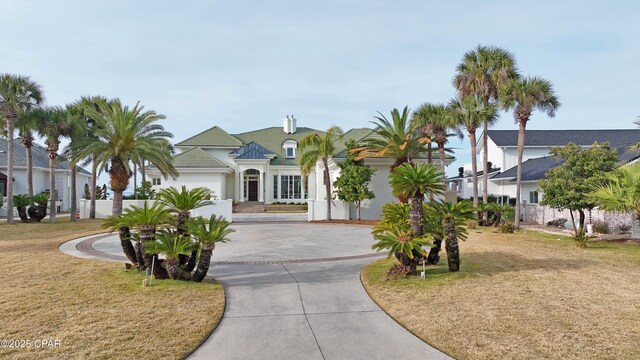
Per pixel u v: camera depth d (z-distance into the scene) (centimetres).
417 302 758
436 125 2555
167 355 524
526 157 3647
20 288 843
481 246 1484
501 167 3641
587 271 1020
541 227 2333
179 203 935
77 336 581
